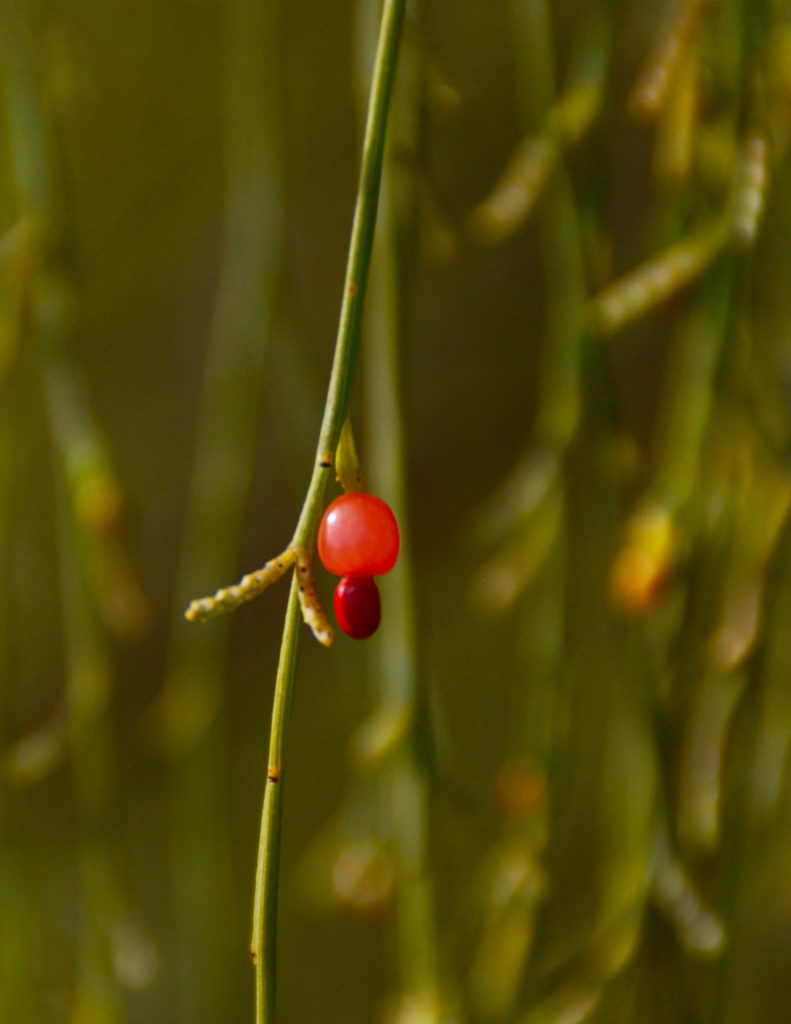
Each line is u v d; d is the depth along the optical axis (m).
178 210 0.60
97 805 0.38
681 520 0.35
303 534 0.30
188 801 0.42
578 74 0.35
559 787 0.36
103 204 0.59
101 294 0.61
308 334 0.37
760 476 0.35
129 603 0.37
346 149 0.57
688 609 0.35
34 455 0.42
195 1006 0.43
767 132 0.35
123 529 0.37
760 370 0.35
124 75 0.55
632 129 0.50
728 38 0.34
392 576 0.35
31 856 0.41
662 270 0.35
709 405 0.35
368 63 0.34
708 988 0.35
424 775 0.35
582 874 0.52
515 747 0.39
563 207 0.35
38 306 0.36
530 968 0.36
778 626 0.37
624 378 0.57
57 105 0.37
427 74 0.34
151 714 0.41
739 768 0.35
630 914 0.35
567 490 0.36
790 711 0.37
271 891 0.30
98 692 0.38
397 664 0.35
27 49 0.36
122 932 0.39
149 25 0.53
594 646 0.53
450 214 0.35
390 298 0.34
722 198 0.35
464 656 0.61
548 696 0.36
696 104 0.35
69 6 0.50
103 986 0.38
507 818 0.36
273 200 0.37
